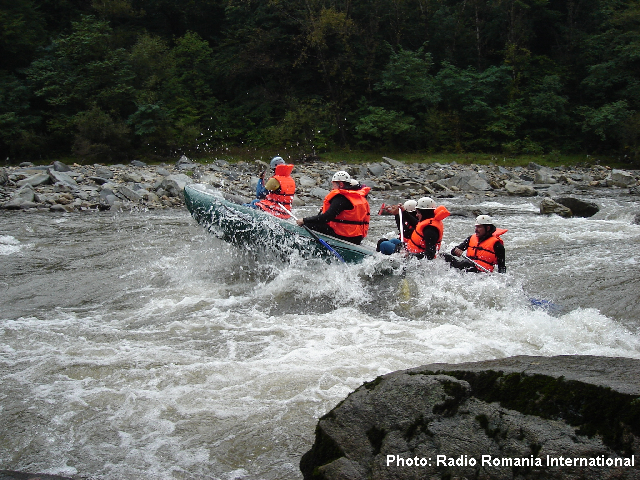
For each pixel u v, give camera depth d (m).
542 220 10.75
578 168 22.91
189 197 6.61
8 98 23.97
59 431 3.18
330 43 28.72
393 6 30.12
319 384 3.64
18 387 3.66
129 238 8.53
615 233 9.08
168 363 3.99
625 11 27.42
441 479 2.26
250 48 28.48
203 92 28.41
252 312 5.14
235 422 3.23
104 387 3.65
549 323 4.72
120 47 27.62
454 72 28.58
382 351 4.17
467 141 27.98
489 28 32.28
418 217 6.31
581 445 2.15
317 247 5.99
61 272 6.55
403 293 5.45
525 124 28.86
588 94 30.11
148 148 24.19
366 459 2.41
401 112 27.42
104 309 5.27
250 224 6.23
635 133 24.80
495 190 15.80
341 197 6.00
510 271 6.50
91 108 23.75
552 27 32.44
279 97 29.11
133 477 2.80
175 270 6.55
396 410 2.50
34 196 12.11
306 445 3.01
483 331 4.60
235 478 2.79
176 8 32.38
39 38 27.61
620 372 2.58
